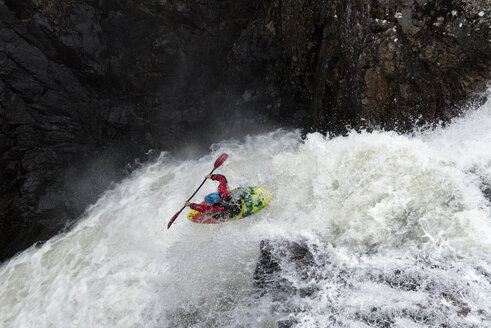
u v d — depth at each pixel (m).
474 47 5.16
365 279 3.89
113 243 6.52
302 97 8.18
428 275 3.75
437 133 5.48
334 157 5.17
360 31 5.84
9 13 8.06
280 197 5.45
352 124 6.39
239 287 4.48
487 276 3.59
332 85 6.61
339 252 4.38
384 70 5.71
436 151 4.86
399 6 5.44
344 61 6.29
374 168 4.82
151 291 5.12
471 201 4.23
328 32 6.66
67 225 7.80
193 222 5.69
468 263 3.78
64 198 8.13
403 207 4.45
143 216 6.97
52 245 7.12
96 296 5.36
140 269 5.61
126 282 5.44
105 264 6.02
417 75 5.57
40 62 8.35
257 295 4.27
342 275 4.02
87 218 7.72
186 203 5.27
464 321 3.17
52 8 8.23
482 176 4.43
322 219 4.85
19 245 7.60
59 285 5.91
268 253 4.43
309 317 3.69
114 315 4.98
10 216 7.96
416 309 3.39
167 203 7.11
